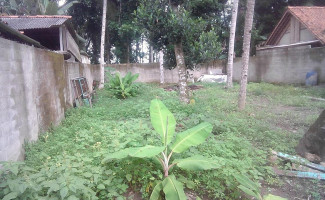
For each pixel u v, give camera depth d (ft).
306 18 49.11
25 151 13.00
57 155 12.07
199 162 10.41
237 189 10.89
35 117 15.20
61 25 32.86
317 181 12.00
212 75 60.34
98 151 12.37
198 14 37.83
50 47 47.62
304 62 42.73
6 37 14.88
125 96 38.60
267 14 70.23
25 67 13.98
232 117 21.85
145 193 10.39
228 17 63.16
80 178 8.86
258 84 46.91
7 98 11.34
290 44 51.49
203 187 11.32
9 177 8.35
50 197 8.14
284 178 12.47
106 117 22.76
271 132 18.04
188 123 18.72
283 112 25.27
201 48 30.07
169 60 37.65
